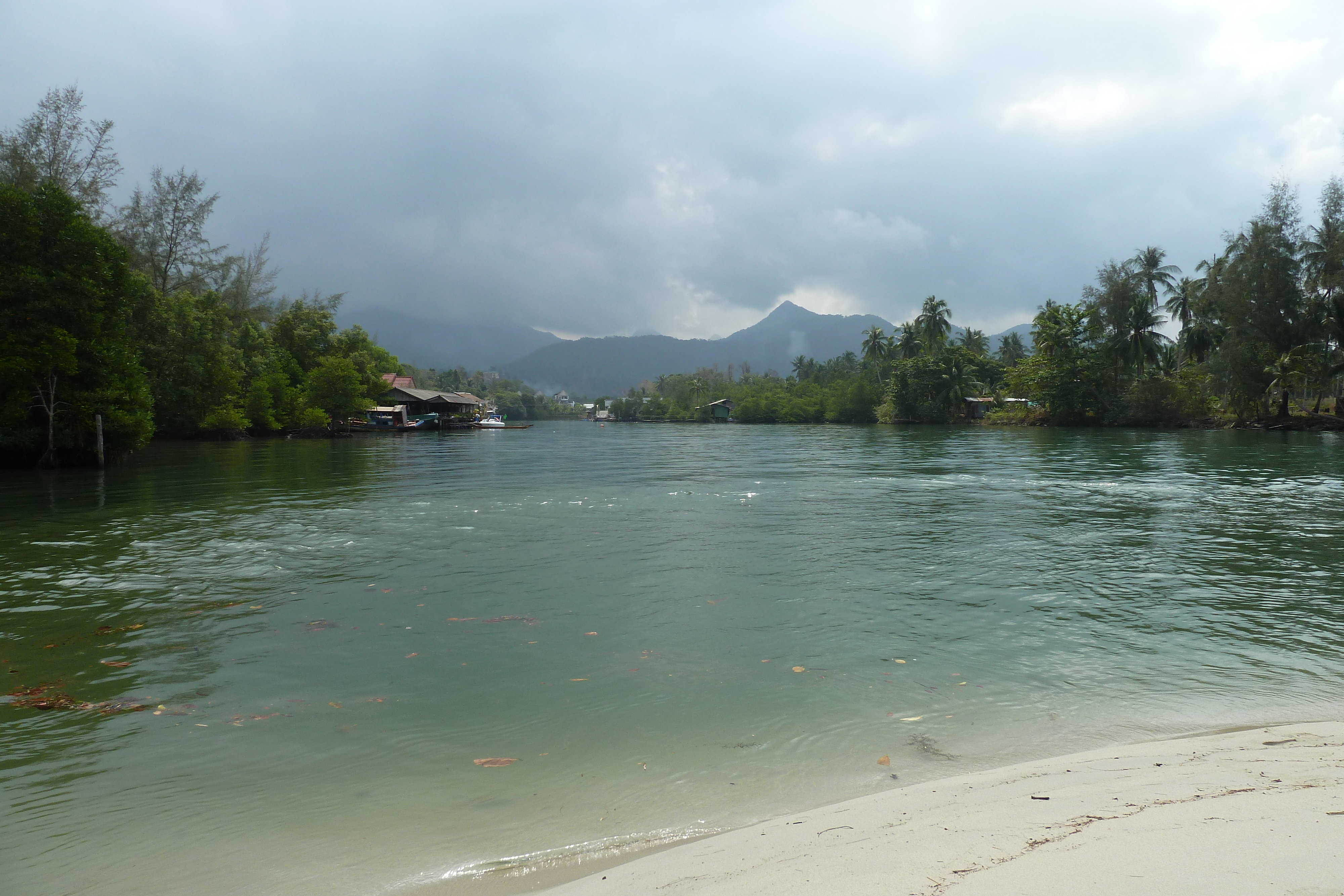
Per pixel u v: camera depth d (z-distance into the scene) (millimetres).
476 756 4797
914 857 3141
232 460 33781
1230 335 62188
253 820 4012
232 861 3629
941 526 14344
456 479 24984
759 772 4547
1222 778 3996
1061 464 29859
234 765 4660
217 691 5906
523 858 3637
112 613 8211
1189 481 22344
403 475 26250
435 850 3719
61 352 26938
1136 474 24797
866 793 4266
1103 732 5129
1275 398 64625
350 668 6449
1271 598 8812
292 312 71812
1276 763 4262
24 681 6133
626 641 7215
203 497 19406
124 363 30234
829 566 10680
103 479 24250
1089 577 9953
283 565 10797
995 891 2703
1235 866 2746
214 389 51250
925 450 40750
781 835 3621
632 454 41031
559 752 4848
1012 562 10945
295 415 61094
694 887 3096
